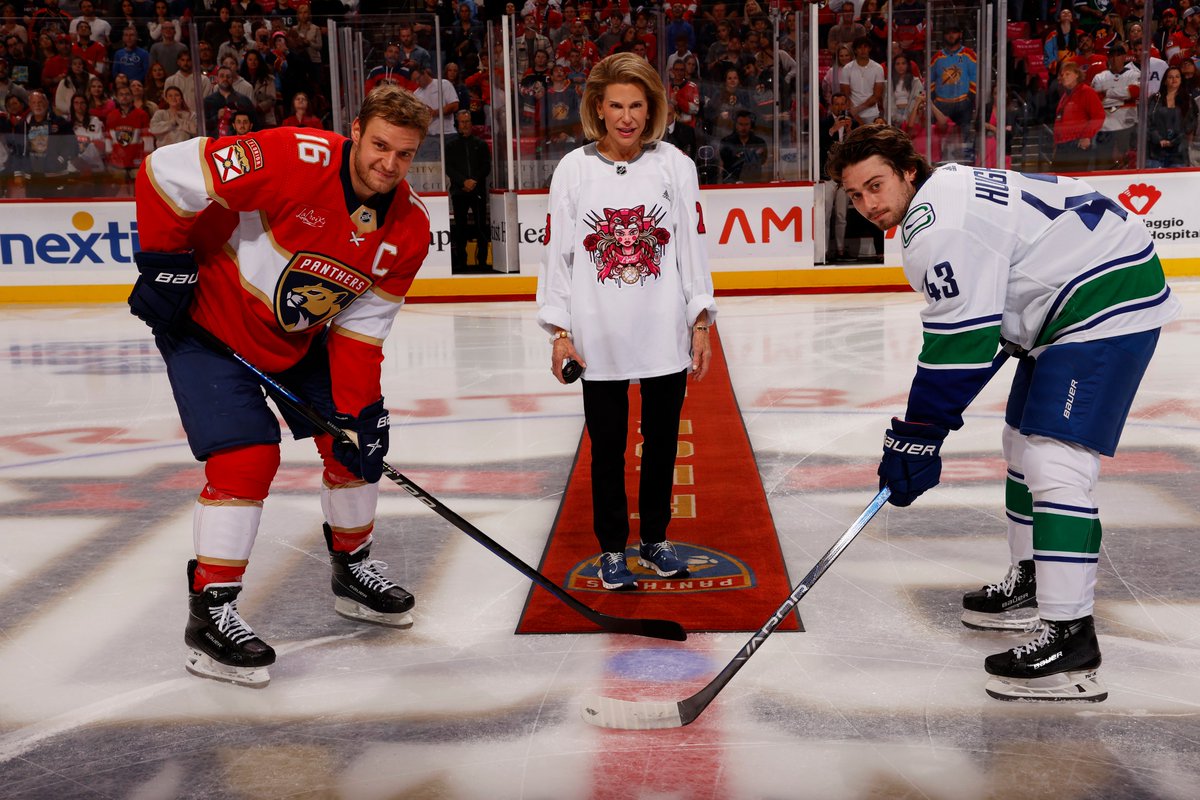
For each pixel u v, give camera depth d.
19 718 2.38
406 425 5.10
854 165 2.33
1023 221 2.30
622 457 3.01
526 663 2.61
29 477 4.36
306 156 2.38
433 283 9.53
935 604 2.89
